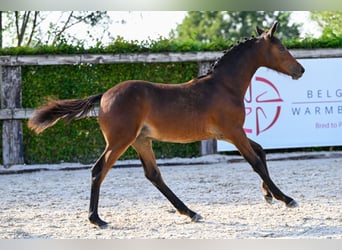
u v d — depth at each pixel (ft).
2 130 45.09
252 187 35.58
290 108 46.80
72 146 46.03
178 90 27.35
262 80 46.37
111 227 26.21
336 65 47.37
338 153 46.52
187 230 25.40
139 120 26.45
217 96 27.66
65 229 26.09
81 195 34.55
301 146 47.06
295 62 29.50
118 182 38.42
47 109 27.35
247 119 46.26
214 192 34.30
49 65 45.52
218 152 46.78
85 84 46.09
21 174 43.14
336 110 47.42
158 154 46.65
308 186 35.32
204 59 46.26
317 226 25.59
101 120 26.63
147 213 29.09
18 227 26.61
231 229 25.41
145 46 46.16
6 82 44.88
